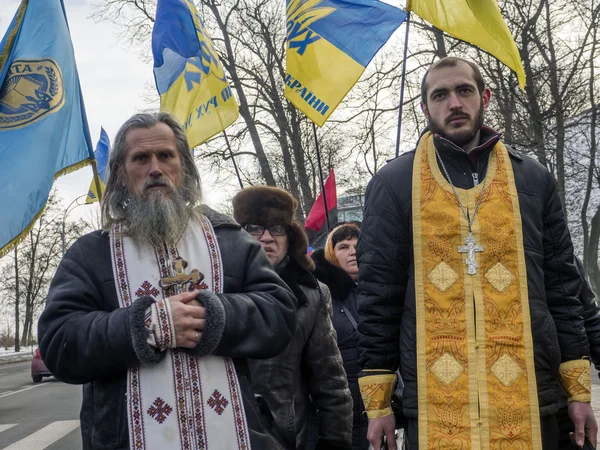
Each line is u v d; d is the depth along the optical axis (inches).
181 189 98.7
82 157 208.5
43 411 459.8
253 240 101.1
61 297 90.0
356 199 780.6
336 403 130.0
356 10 196.1
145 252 93.8
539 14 617.0
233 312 88.8
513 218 112.7
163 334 85.1
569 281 117.3
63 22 212.1
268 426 100.9
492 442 105.1
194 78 202.7
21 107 204.7
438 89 116.9
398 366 117.3
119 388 87.7
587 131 782.5
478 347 107.7
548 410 109.4
